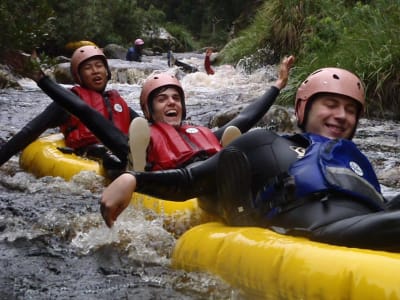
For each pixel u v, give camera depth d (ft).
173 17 132.87
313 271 6.15
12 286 7.57
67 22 62.85
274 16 41.06
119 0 79.56
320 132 8.67
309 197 7.54
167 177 8.04
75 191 12.64
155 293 7.34
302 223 7.44
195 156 11.61
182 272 7.87
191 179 8.20
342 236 6.77
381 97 24.64
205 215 9.87
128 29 81.00
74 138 15.10
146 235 9.51
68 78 40.68
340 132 8.66
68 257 8.77
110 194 7.61
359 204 7.54
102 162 12.83
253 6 70.33
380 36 26.91
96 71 15.72
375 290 5.65
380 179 14.61
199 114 25.43
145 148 10.28
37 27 29.45
